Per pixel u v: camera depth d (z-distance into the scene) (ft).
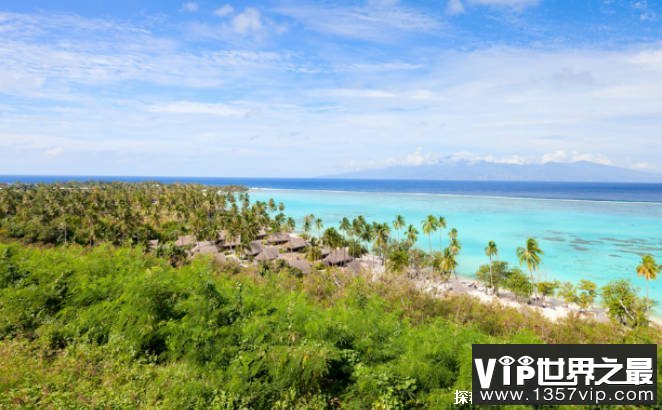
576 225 363.56
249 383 28.25
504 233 323.37
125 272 44.11
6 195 277.44
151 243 193.77
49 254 51.93
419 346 29.71
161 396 28.43
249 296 37.47
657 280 185.88
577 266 212.84
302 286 66.39
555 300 161.58
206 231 228.84
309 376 27.86
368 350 30.86
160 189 554.05
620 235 307.78
